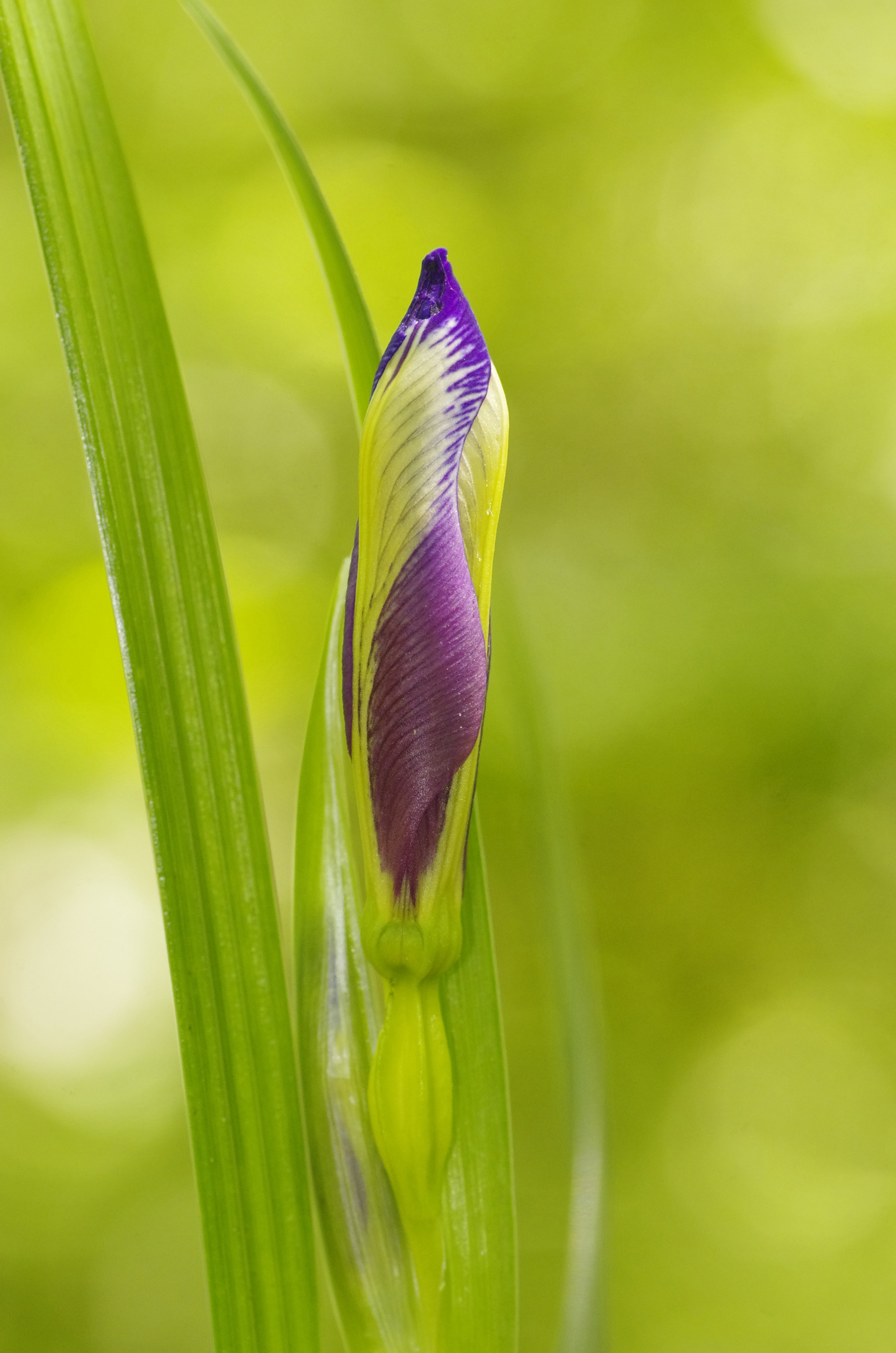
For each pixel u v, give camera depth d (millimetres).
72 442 839
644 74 972
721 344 928
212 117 917
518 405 901
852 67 933
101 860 763
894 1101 787
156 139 917
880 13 930
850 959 805
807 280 943
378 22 962
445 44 967
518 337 927
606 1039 798
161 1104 751
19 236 850
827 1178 784
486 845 777
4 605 796
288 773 777
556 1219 742
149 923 767
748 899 794
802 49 940
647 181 969
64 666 782
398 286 922
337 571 864
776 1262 742
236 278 890
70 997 759
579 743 728
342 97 968
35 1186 721
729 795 761
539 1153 767
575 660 739
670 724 731
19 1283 688
